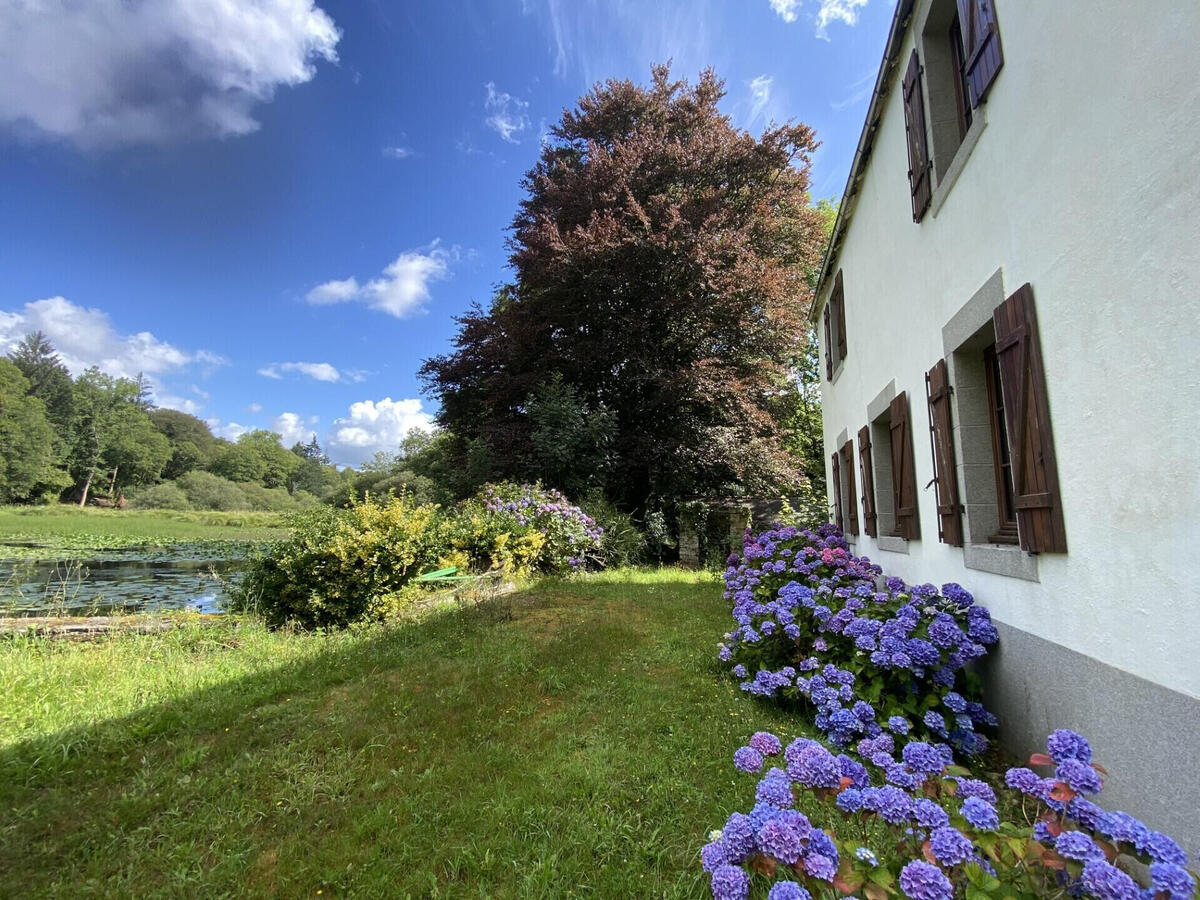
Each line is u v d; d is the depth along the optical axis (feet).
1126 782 6.48
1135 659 6.31
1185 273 5.46
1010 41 8.83
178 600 30.53
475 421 49.24
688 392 44.50
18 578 34.32
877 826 6.24
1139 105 6.02
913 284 13.87
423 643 16.46
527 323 45.80
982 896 4.06
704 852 4.79
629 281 43.73
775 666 12.46
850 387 22.24
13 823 7.47
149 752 9.57
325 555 21.22
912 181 13.17
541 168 56.90
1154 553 5.99
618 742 9.93
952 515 11.43
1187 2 5.34
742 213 48.06
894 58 14.29
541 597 23.79
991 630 9.78
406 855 6.89
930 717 9.04
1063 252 7.52
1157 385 5.88
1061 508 7.73
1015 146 8.74
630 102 52.13
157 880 6.53
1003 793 8.23
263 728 10.57
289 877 6.54
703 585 28.35
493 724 10.87
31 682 12.47
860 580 15.40
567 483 40.06
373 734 10.38
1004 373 9.03
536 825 7.46
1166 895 3.82
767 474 45.42
